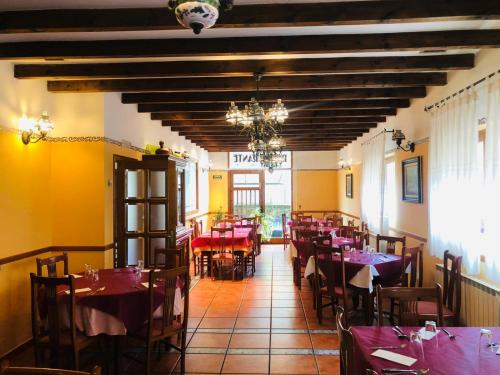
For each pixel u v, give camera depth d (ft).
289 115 21.09
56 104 16.05
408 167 19.10
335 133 27.40
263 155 23.76
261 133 16.70
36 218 14.82
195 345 13.20
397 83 15.11
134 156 19.36
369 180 24.90
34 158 14.71
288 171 38.96
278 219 38.73
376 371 6.43
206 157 37.11
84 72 13.46
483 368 6.47
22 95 13.82
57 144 16.02
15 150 13.46
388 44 11.12
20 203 13.74
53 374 5.53
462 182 13.08
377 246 17.92
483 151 12.87
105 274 13.32
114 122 17.06
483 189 12.23
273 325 14.98
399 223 20.62
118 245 17.28
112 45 11.37
